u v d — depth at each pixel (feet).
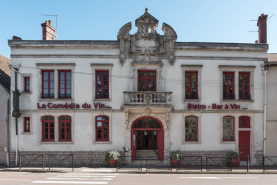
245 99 49.62
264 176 38.09
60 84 48.78
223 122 49.57
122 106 45.37
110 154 44.83
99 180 33.55
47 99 47.42
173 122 48.21
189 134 49.06
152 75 49.73
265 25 53.88
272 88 49.37
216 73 49.24
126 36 47.88
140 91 47.29
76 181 32.76
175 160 45.24
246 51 49.83
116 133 47.67
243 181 33.73
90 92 48.01
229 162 46.42
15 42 47.50
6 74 55.47
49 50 48.39
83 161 47.14
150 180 33.78
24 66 47.91
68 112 47.60
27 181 32.68
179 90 48.62
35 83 47.80
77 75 48.11
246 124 49.70
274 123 48.98
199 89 48.75
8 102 47.55
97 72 49.03
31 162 46.85
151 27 49.16
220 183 32.19
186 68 48.93
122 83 48.32
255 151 48.49
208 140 48.34
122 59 48.08
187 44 48.96
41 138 47.44
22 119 47.44
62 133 48.06
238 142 48.75
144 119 49.16
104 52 48.70
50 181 32.68
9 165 46.37
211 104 48.75
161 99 46.26
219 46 48.93
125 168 43.65
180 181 33.24
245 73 50.26
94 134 47.52
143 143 54.03
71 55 48.11
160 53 48.75
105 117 48.47
